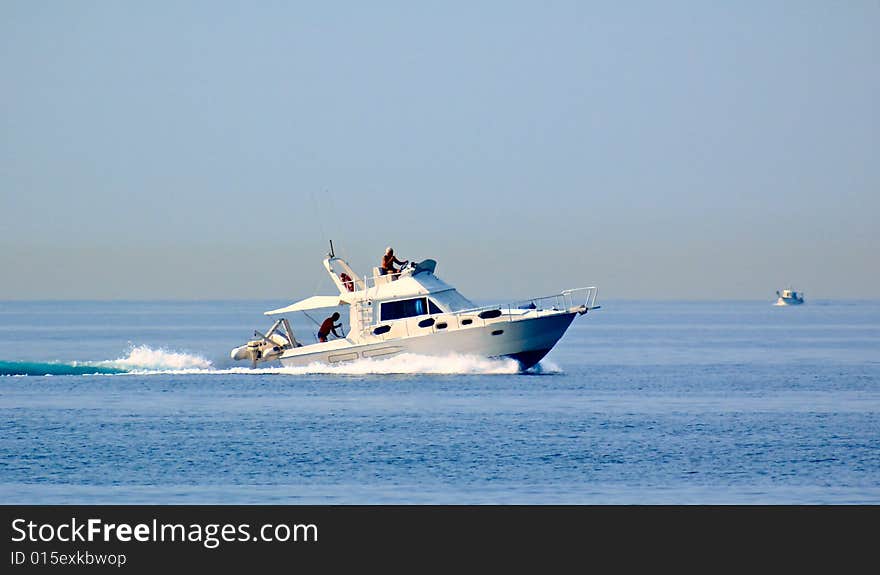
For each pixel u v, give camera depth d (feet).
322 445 527.40
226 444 532.32
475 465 483.51
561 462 490.49
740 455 509.35
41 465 485.97
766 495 433.89
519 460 494.18
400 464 485.56
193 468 479.41
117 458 500.74
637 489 442.50
